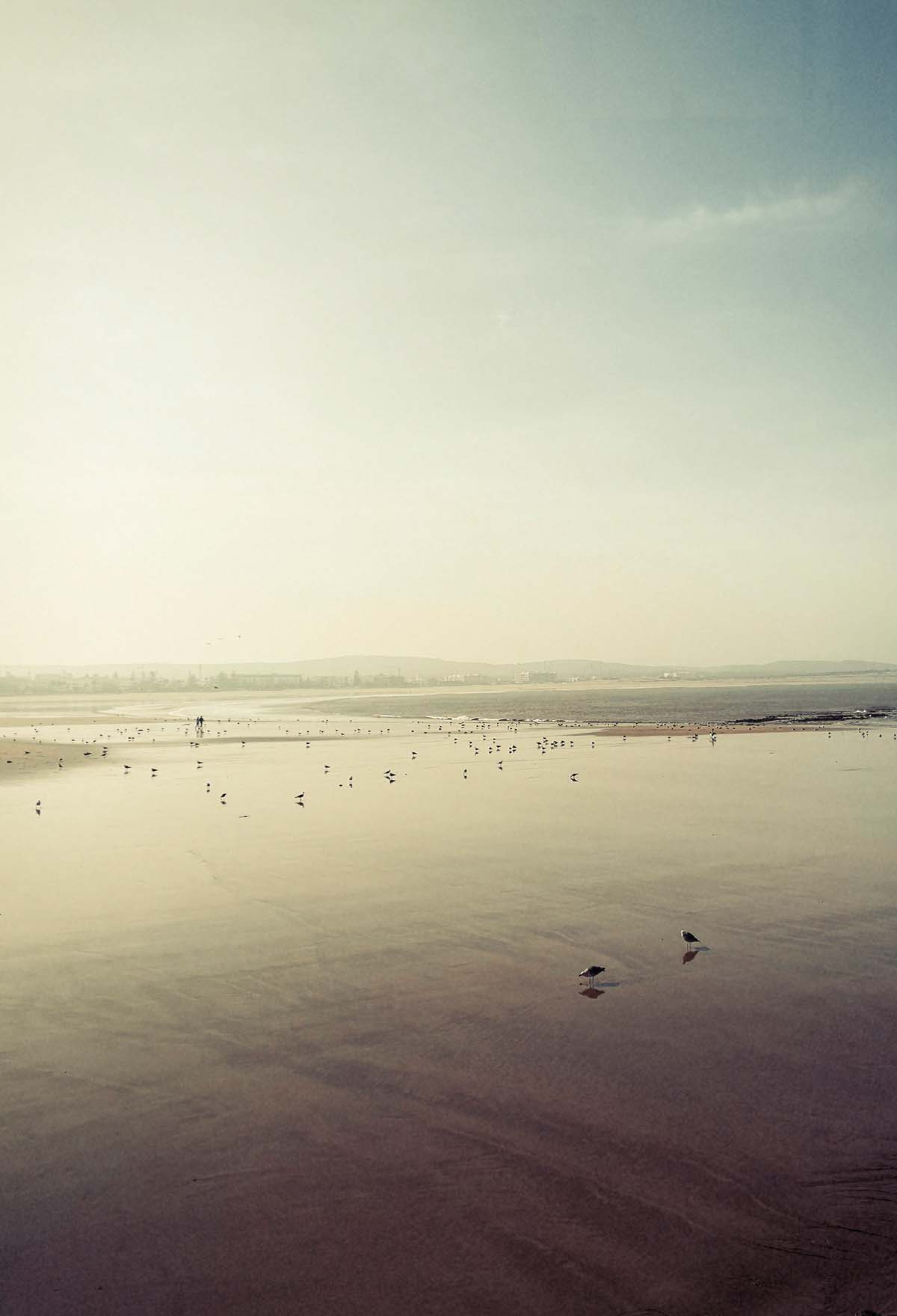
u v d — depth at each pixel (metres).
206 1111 11.53
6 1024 14.45
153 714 154.75
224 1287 8.28
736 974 16.55
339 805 38.28
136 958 17.66
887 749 65.19
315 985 16.12
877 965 16.94
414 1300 8.08
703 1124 11.08
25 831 31.88
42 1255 8.75
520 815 34.88
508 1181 9.91
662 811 35.62
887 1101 11.61
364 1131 11.02
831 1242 8.84
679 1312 7.90
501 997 15.48
